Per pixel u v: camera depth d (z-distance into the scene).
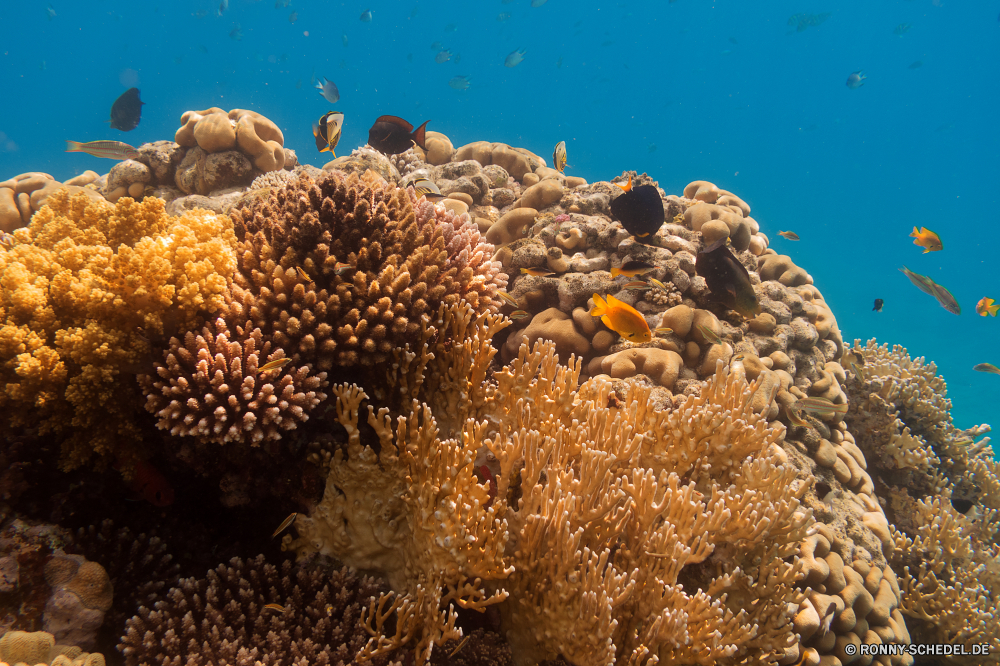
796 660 0.86
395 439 0.72
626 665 0.60
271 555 0.70
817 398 1.15
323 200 0.70
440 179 1.73
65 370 0.59
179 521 0.71
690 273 1.31
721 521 0.62
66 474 0.65
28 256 0.67
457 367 0.76
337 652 0.57
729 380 0.85
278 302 0.66
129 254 0.62
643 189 1.21
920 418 1.72
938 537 1.36
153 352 0.63
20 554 0.57
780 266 1.69
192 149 1.59
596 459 0.60
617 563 0.64
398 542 0.66
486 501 0.60
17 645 0.50
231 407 0.59
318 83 1.89
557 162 1.49
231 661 0.55
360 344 0.68
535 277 1.29
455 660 0.62
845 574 1.02
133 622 0.56
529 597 0.60
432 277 0.76
